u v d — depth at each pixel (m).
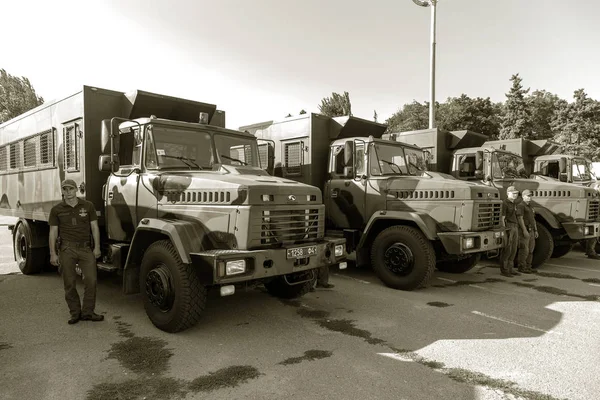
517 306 6.05
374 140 7.75
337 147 8.12
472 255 8.14
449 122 40.09
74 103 6.37
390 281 7.05
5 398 3.34
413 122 43.81
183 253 4.57
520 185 9.80
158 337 4.73
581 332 4.96
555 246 10.34
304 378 3.71
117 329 5.00
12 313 5.57
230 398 3.35
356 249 7.63
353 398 3.36
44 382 3.62
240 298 6.41
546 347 4.48
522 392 3.48
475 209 6.84
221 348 4.41
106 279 7.66
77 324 5.16
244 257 4.53
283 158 8.61
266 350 4.37
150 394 3.41
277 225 4.95
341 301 6.29
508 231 8.21
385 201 7.49
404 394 3.43
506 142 11.77
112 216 6.00
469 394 3.44
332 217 8.16
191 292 4.70
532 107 52.97
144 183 5.54
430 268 6.74
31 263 7.65
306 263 5.11
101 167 5.57
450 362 4.08
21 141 8.12
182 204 5.19
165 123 5.69
